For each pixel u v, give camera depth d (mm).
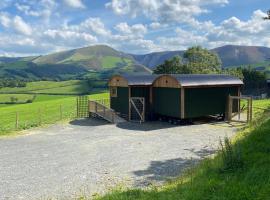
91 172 16500
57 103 70188
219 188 9953
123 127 31188
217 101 33750
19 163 18719
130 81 35531
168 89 33375
